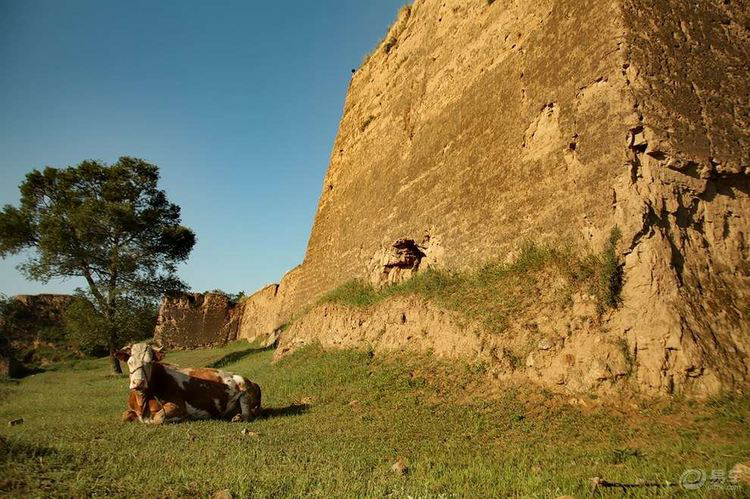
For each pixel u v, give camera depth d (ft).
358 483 16.58
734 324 24.88
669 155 26.96
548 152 33.73
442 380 32.96
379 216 59.62
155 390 30.71
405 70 63.87
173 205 106.01
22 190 95.09
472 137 43.70
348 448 22.34
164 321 139.54
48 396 50.85
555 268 30.78
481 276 37.06
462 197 42.83
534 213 33.94
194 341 140.15
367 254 60.23
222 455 20.44
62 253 91.86
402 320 42.86
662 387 23.45
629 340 25.29
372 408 32.07
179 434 25.36
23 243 95.66
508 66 40.81
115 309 93.40
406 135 58.65
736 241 27.58
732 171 28.07
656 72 28.60
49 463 17.70
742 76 31.35
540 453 20.67
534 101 36.09
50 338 139.03
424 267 47.37
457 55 50.88
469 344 33.86
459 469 18.85
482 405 27.99
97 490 15.14
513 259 34.81
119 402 41.32
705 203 27.86
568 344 27.50
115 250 94.99
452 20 53.93
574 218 30.45
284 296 110.11
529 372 28.53
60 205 94.07
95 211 92.63
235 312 146.30
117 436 24.54
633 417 22.75
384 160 63.36
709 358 23.36
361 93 79.87
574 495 14.94
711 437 20.06
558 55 34.50
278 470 18.11
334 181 82.69
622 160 27.63
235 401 32.40
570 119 31.96
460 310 36.58
